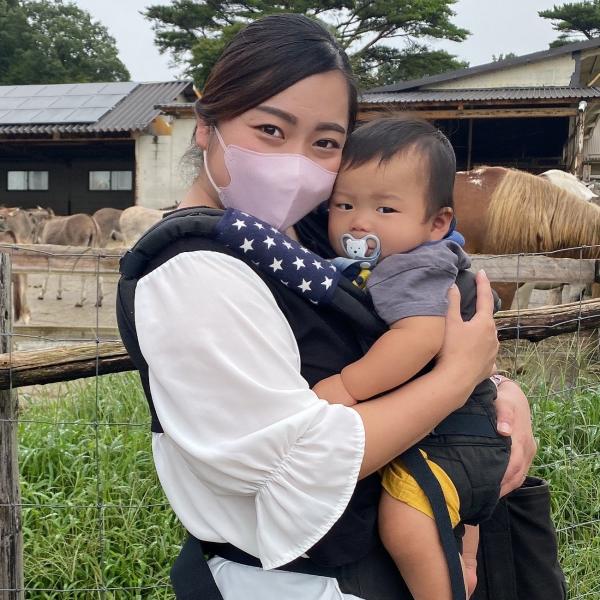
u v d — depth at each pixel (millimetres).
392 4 23328
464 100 13586
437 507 1152
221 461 1029
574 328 2125
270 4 23438
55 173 19531
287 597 1139
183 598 1174
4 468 1945
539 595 1454
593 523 2666
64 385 4297
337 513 1050
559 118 16156
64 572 2414
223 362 1029
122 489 2771
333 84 1188
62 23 38938
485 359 1229
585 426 3162
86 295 10461
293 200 1213
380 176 1285
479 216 5465
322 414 1072
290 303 1151
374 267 1305
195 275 1062
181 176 1412
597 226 5238
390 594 1193
